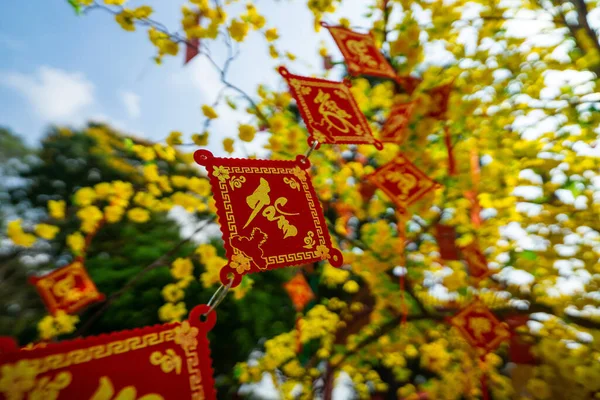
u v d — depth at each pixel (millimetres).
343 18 4102
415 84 4301
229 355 7250
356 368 6152
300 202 2430
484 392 3865
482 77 4211
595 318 3582
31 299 6211
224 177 2262
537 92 3936
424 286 5531
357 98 4738
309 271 6324
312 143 2734
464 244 4207
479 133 4406
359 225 6648
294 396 5828
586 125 3711
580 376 3471
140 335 1719
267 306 7926
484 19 4113
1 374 1379
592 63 3643
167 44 3646
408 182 3477
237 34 3830
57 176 8094
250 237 2141
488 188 4191
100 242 7465
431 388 5207
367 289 6648
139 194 4426
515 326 4074
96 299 3715
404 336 5488
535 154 4012
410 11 4262
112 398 1531
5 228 6617
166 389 1653
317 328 6039
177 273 4164
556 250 3789
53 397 1437
